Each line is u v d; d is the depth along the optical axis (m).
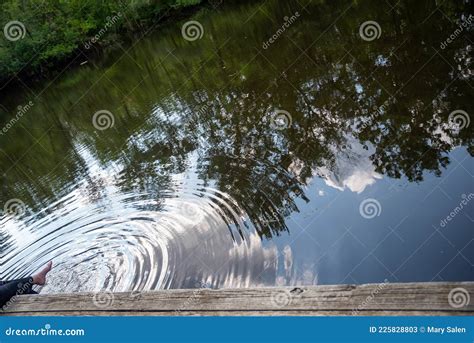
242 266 4.48
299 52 12.52
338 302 1.82
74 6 27.67
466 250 3.96
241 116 9.13
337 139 6.81
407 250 4.14
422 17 11.75
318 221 4.89
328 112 7.94
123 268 4.92
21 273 5.45
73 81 23.31
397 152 5.92
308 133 7.30
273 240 4.73
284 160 6.60
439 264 3.89
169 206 6.04
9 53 26.39
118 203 6.72
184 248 4.93
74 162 10.26
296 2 19.78
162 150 8.72
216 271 4.49
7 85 27.22
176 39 23.08
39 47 27.12
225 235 4.98
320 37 13.41
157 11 27.83
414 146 5.92
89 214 6.63
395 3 14.12
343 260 4.24
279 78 10.81
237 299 2.00
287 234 4.78
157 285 4.46
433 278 3.77
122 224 5.90
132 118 12.16
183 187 6.58
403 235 4.34
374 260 4.15
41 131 15.18
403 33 11.02
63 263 5.32
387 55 9.88
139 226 5.66
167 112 11.34
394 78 8.49
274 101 9.37
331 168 5.98
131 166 8.40
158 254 4.96
